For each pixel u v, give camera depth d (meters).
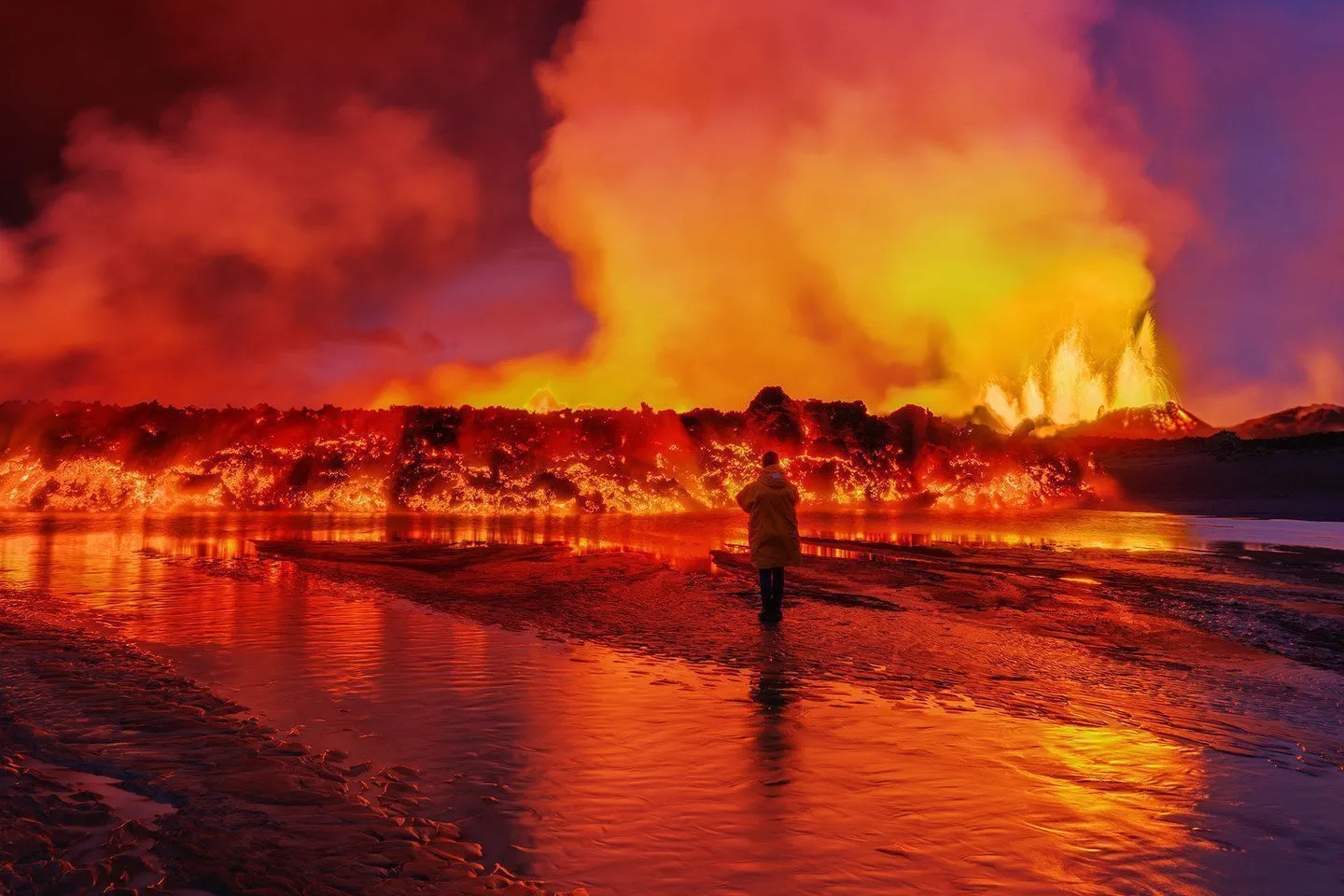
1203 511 25.75
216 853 2.61
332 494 24.05
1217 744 4.03
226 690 4.71
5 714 4.11
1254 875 2.60
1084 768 3.62
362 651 5.86
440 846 2.71
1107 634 7.03
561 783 3.32
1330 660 6.13
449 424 26.05
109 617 7.07
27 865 2.51
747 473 26.92
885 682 5.18
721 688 4.95
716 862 2.63
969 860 2.68
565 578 10.07
